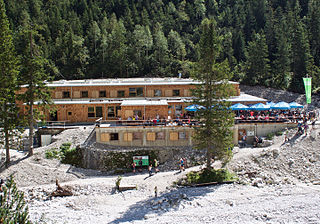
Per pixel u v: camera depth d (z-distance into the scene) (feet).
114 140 135.95
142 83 180.86
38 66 134.00
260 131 139.54
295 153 120.16
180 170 121.08
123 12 440.86
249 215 79.66
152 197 98.17
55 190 106.42
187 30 424.46
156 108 151.23
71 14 401.49
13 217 45.78
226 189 100.58
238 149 130.52
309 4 370.53
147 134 136.26
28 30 134.10
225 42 327.67
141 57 335.06
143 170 127.75
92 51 353.72
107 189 107.45
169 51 349.20
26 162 125.49
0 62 125.29
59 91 177.17
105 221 80.79
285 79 257.96
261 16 387.14
